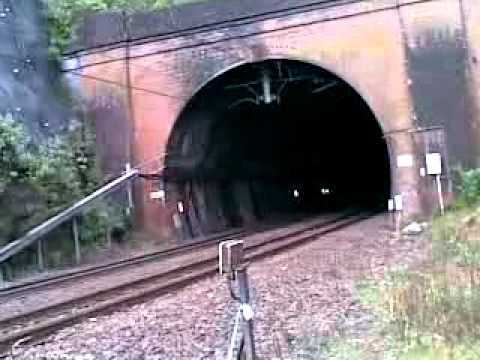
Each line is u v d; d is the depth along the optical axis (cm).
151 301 1353
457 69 2645
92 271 2073
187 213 3362
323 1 2784
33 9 2959
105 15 3039
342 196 6328
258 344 902
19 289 1752
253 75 3197
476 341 812
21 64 2767
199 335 995
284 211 5203
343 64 2783
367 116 4881
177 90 2967
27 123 2644
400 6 2716
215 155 3772
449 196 2609
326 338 923
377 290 1217
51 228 2278
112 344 975
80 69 3058
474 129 2611
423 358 785
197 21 2928
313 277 1482
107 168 3002
